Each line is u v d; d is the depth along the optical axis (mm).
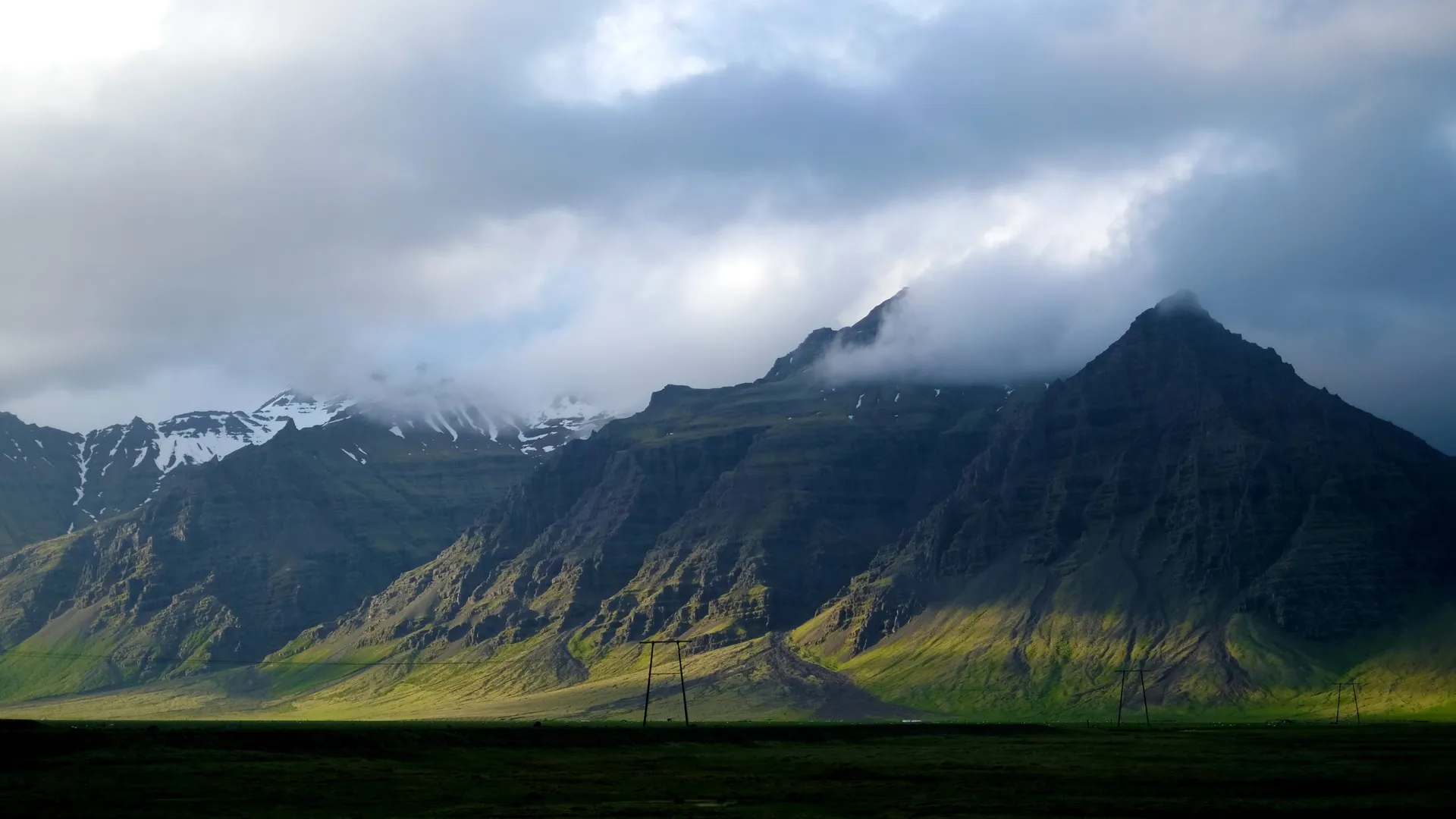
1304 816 186125
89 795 195750
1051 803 199375
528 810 186875
